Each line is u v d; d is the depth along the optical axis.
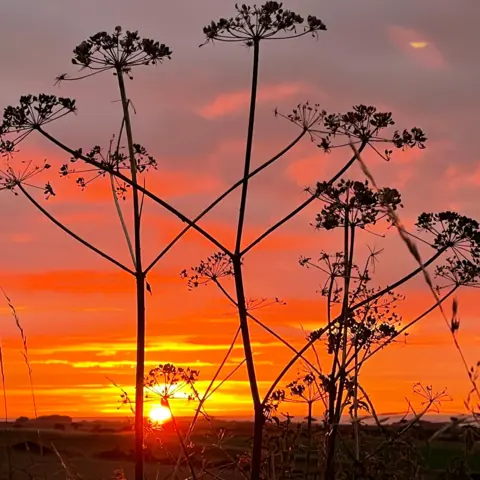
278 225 1.38
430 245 1.32
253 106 1.39
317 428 1.40
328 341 1.37
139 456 1.38
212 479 1.40
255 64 1.40
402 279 1.34
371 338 1.37
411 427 1.32
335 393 1.37
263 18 1.39
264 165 1.39
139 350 1.40
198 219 1.38
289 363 1.32
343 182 1.37
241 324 1.34
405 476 1.31
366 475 1.33
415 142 1.37
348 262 1.37
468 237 1.31
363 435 1.39
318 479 1.38
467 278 1.30
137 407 1.39
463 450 1.23
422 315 1.36
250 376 1.33
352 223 1.37
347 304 1.35
